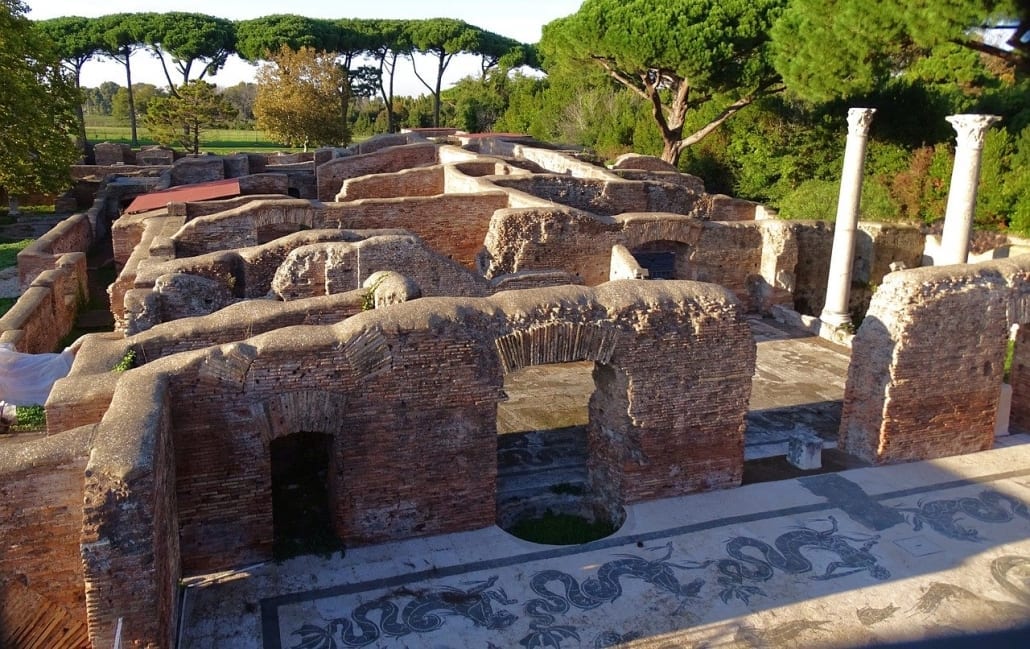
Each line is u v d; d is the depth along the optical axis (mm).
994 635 10445
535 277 20984
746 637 10312
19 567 9039
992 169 29719
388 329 11289
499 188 27969
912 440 15328
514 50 83000
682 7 35562
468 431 12086
